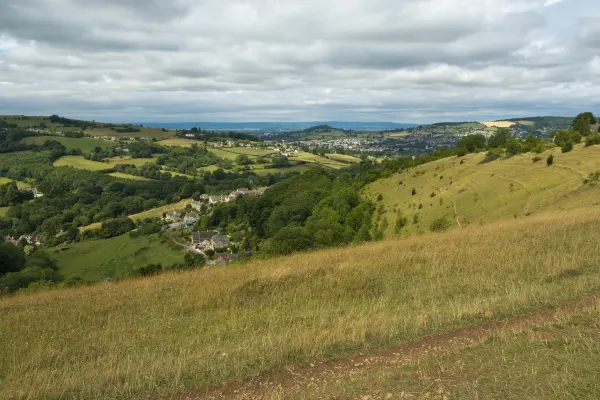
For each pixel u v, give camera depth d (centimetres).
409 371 604
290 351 723
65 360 791
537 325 734
